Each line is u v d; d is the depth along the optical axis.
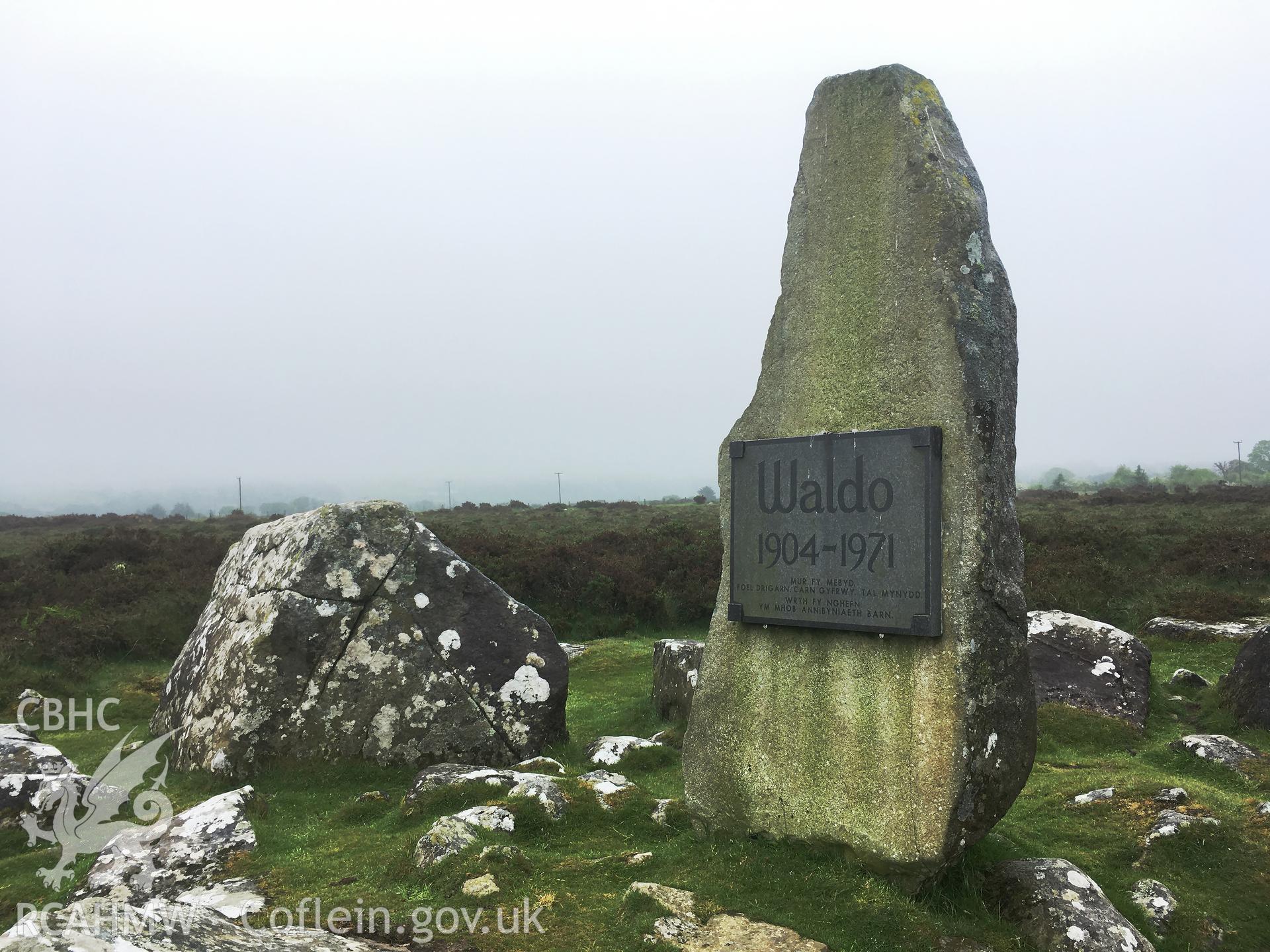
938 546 4.85
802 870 5.02
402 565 8.73
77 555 18.62
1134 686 10.08
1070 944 4.53
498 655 8.71
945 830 4.68
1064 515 28.16
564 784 6.49
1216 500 31.47
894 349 5.18
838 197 5.56
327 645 8.30
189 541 21.20
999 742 4.83
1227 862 5.86
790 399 5.66
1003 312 5.17
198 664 9.17
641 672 13.27
